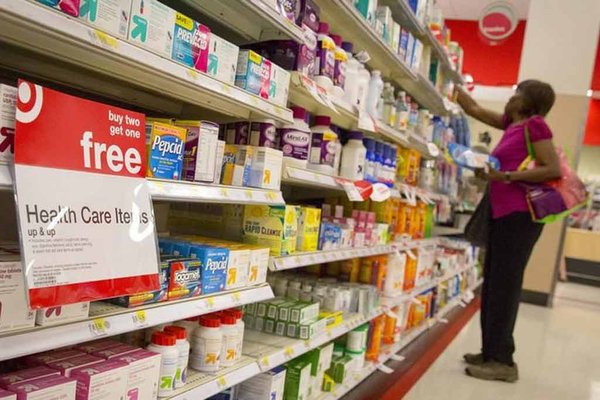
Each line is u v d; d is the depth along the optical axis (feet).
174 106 6.29
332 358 8.09
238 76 5.09
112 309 3.86
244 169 5.35
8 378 3.37
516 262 10.71
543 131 10.44
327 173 7.08
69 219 3.14
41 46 3.59
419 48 10.48
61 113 3.19
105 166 3.47
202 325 5.17
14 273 3.12
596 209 35.35
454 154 10.56
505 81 30.22
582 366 12.80
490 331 11.17
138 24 3.76
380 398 8.35
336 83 6.93
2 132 2.92
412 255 11.30
